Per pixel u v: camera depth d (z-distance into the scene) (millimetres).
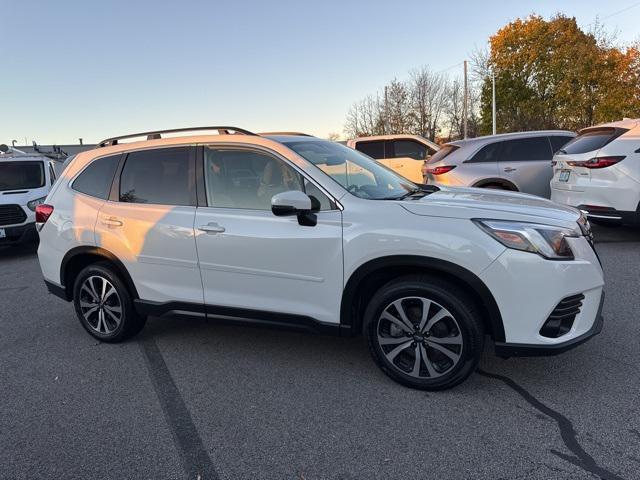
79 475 2598
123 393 3479
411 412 3043
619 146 6590
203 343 4328
